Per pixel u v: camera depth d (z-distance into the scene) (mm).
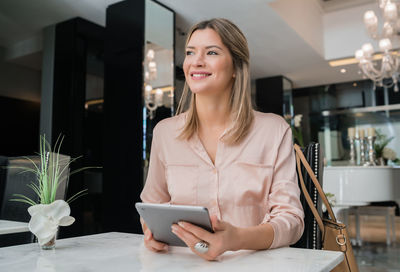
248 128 1067
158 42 4008
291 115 7434
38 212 868
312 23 5820
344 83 7953
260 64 6531
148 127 3734
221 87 1046
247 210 1025
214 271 656
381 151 5914
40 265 714
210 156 1091
